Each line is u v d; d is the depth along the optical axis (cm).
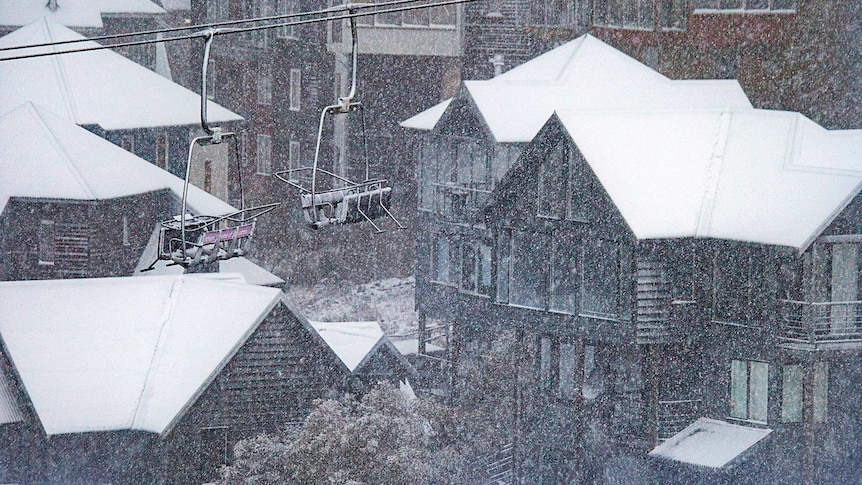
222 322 5875
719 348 6134
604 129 6675
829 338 5953
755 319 6056
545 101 7494
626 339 6062
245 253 3091
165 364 5756
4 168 7225
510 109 7338
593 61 8288
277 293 5797
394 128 10006
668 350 6175
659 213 6156
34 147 7412
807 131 6800
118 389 5662
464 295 7044
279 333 5778
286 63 10156
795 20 8919
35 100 8538
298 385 5791
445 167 7419
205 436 5638
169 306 6050
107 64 9225
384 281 9944
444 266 7381
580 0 9581
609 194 6125
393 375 6481
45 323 5947
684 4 9175
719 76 9131
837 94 8912
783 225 6022
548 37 9762
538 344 6456
